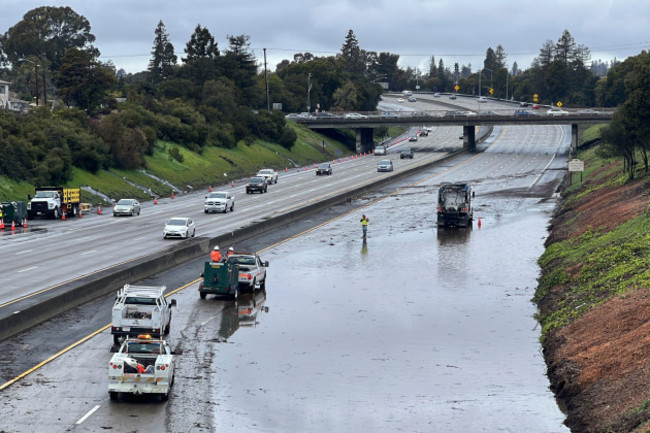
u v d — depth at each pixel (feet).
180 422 111.04
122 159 452.35
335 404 121.80
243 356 144.77
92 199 388.57
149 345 120.78
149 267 211.82
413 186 461.37
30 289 182.80
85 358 137.18
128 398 119.44
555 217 334.65
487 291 201.57
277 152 652.48
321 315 176.45
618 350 127.75
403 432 111.34
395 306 185.37
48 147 403.34
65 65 537.24
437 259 247.29
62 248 248.73
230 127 625.00
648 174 314.76
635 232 208.33
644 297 146.82
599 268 187.62
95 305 175.32
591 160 545.03
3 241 263.90
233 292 188.03
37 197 329.93
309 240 283.18
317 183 486.79
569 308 165.58
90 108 540.52
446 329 165.37
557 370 133.80
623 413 106.22
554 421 115.14
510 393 127.03
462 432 111.34
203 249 248.11
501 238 288.92
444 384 131.54
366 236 293.02
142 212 359.05
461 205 311.68
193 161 529.45
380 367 140.26
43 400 116.78
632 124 331.16
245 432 109.50
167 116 564.30
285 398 123.75
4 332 146.82
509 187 450.71
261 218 333.42
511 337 159.02
